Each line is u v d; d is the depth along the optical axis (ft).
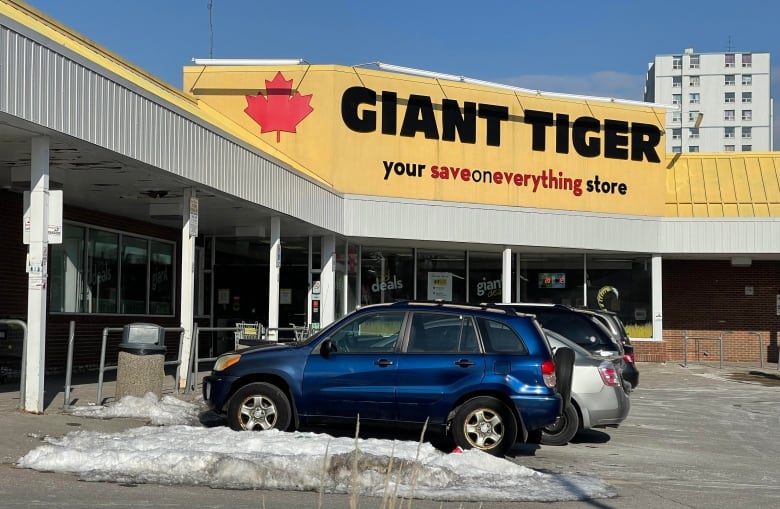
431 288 87.04
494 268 89.10
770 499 28.09
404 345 34.04
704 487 30.09
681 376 80.02
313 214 66.49
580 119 87.25
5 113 32.14
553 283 91.56
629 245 88.33
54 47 34.96
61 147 38.50
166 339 72.64
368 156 77.82
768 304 98.07
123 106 40.22
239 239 79.30
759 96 468.34
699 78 474.49
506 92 84.12
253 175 54.60
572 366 34.45
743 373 84.28
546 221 84.43
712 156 97.30
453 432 33.19
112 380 53.31
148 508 23.53
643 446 39.73
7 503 23.44
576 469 33.06
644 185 89.66
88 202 57.36
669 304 99.81
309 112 76.84
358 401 33.73
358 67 77.97
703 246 89.20
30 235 36.47
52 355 56.90
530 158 84.84
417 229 78.48
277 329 58.18
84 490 25.36
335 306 77.25
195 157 47.21
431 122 80.53
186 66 78.23
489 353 33.42
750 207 90.68
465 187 81.66
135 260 68.33
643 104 89.97
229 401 34.81
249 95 77.46
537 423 32.78
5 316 51.72
